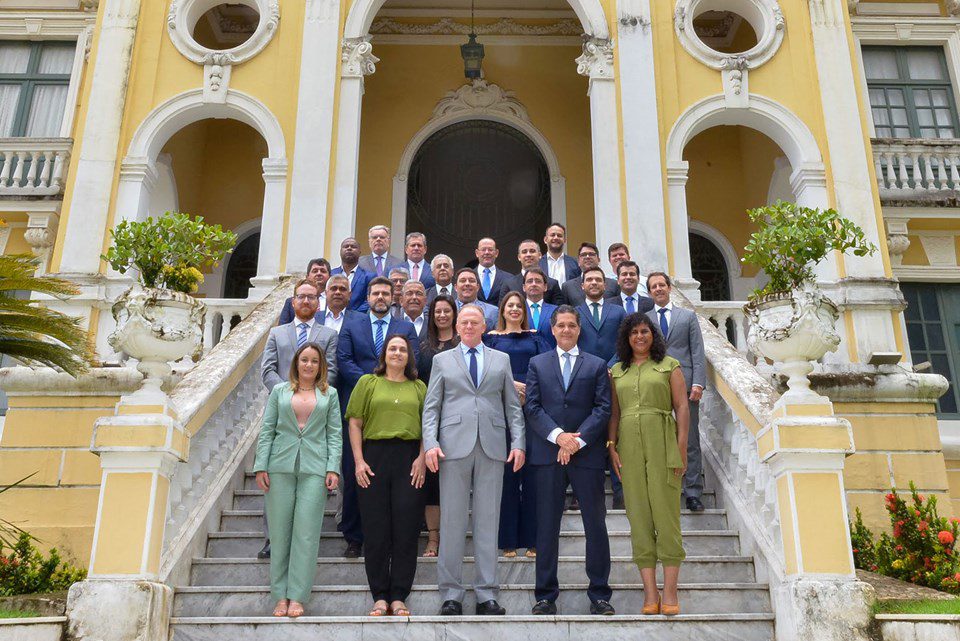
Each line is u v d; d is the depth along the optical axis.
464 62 14.29
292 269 10.95
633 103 11.87
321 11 12.33
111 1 12.42
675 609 5.30
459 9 15.86
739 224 15.36
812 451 5.44
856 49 14.45
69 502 9.27
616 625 5.23
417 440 5.74
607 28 12.38
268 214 11.34
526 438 6.05
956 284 13.19
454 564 5.45
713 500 7.31
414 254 8.72
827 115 11.91
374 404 5.73
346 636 5.16
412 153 15.25
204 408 6.37
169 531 5.81
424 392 5.93
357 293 8.12
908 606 5.63
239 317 10.83
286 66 12.13
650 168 11.54
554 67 15.74
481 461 5.61
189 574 6.01
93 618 5.03
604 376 5.75
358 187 15.02
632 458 5.54
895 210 12.82
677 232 11.32
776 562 5.61
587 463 5.56
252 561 6.05
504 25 15.86
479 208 15.18
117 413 5.50
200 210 15.16
